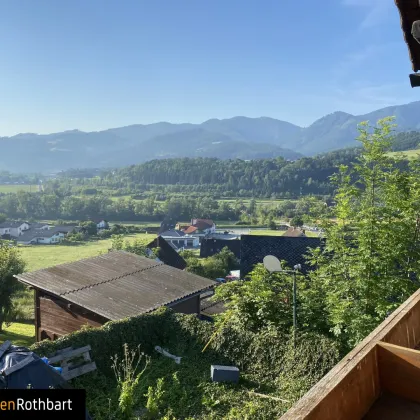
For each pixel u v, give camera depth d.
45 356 9.70
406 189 10.38
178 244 90.88
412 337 2.66
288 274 11.48
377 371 2.13
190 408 9.14
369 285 9.63
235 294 11.86
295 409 1.55
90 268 16.47
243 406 9.11
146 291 14.67
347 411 1.82
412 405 2.03
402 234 9.81
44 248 84.62
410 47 3.59
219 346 11.22
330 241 10.87
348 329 9.66
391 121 10.66
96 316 13.57
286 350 10.23
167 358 11.45
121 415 8.76
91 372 10.34
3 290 24.98
